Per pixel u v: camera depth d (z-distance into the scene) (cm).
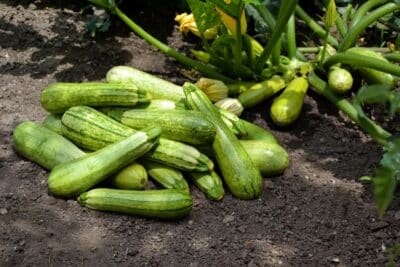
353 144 182
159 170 165
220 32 189
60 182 161
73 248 155
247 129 175
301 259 156
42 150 168
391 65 178
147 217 161
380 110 190
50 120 175
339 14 210
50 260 153
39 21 212
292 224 163
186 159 163
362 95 113
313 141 183
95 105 171
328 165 177
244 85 188
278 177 172
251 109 188
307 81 190
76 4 219
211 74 190
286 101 181
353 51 191
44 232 158
